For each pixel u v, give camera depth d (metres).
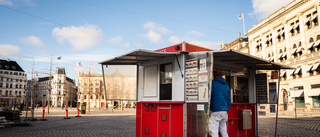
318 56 33.34
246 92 8.98
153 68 7.81
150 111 7.51
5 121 13.02
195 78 6.34
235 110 7.93
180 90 6.72
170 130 6.79
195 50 7.17
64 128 12.03
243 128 7.80
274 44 43.09
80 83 100.75
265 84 8.95
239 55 6.57
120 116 24.27
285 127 12.83
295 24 38.12
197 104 6.13
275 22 42.62
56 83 123.19
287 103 39.50
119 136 9.11
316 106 33.69
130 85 8.45
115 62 8.30
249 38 52.16
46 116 22.98
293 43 38.47
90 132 10.34
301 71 36.66
